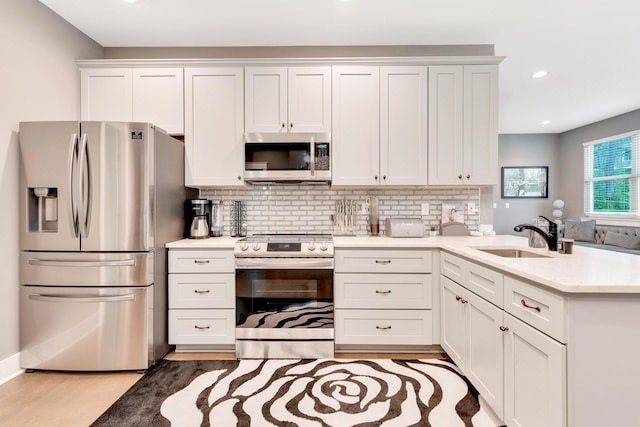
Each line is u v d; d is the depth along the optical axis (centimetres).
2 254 201
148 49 287
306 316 232
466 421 160
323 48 287
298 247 234
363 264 234
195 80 261
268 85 261
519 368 134
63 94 245
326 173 257
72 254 211
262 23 250
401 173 261
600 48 295
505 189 698
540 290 121
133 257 212
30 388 193
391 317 234
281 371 211
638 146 517
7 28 203
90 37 271
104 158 210
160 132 228
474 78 259
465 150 260
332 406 172
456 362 202
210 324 235
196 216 264
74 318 210
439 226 293
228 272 235
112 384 197
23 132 207
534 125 618
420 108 260
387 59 258
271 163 259
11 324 206
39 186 208
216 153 262
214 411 169
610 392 108
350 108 260
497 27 258
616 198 561
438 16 241
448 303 216
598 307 108
